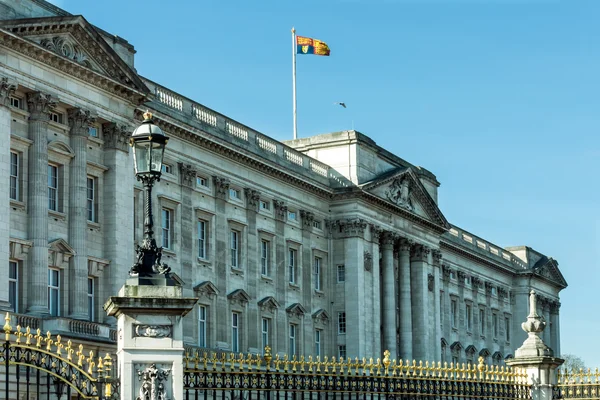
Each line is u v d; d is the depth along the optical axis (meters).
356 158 120.12
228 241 102.88
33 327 71.81
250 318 104.56
